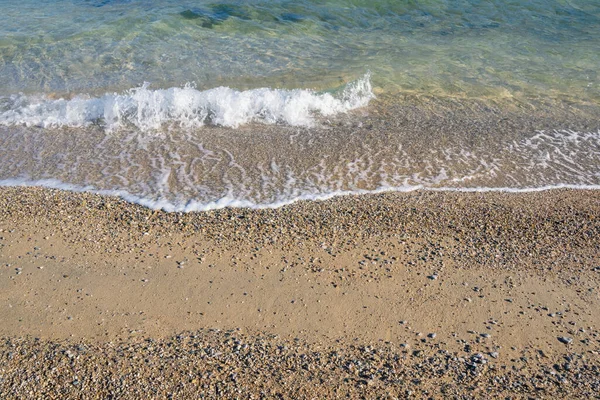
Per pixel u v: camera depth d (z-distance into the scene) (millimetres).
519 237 6734
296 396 4461
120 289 5738
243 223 6863
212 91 10383
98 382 4578
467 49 13133
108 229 6715
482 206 7379
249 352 4938
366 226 6852
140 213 7062
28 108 10039
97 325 5250
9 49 12312
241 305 5559
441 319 5426
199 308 5508
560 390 4590
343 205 7293
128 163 8367
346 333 5227
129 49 12477
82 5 15164
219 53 12438
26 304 5500
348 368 4781
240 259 6211
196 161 8438
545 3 15773
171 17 13977
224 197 7449
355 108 10367
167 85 10992
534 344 5125
